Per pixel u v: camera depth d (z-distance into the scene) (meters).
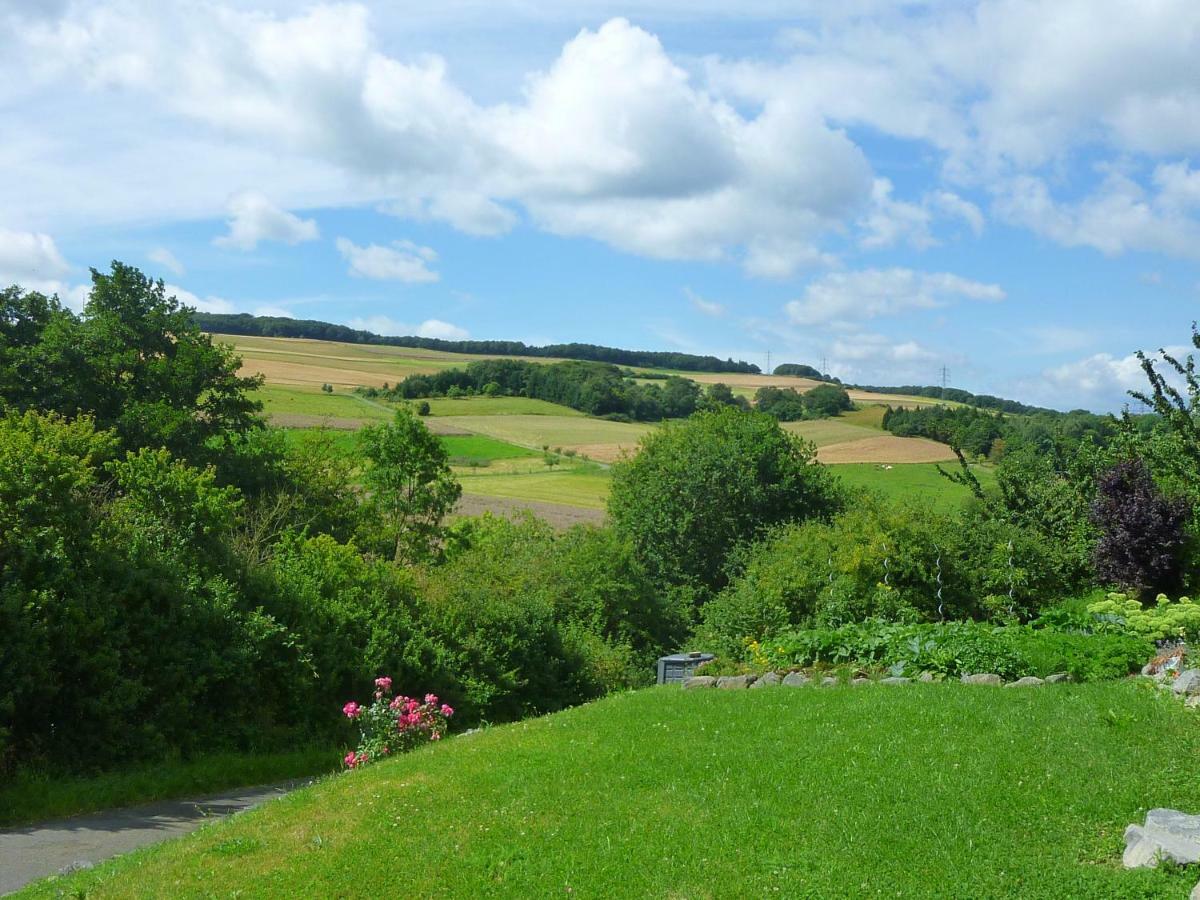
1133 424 29.41
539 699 26.73
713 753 9.97
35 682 14.48
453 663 23.39
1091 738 9.43
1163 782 8.23
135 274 37.41
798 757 9.64
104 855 10.83
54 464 16.14
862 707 11.35
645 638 39.97
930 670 13.46
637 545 47.50
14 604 14.34
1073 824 7.62
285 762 17.20
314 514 37.62
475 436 89.31
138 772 15.23
